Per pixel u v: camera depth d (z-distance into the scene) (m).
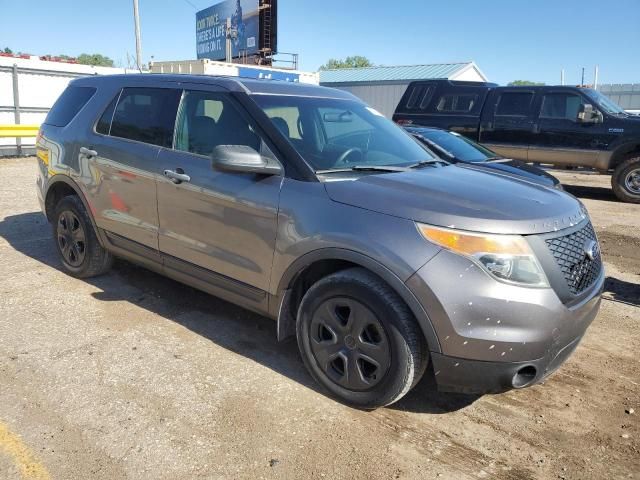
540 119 11.70
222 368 3.60
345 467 2.72
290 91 4.05
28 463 2.64
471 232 2.76
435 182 3.29
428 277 2.76
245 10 32.66
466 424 3.13
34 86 16.28
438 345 2.79
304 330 3.33
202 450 2.79
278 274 3.34
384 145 4.04
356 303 3.04
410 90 13.35
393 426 3.07
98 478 2.56
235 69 22.50
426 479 2.67
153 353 3.76
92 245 4.85
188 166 3.82
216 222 3.66
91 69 17.95
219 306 4.60
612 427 3.16
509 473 2.74
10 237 6.51
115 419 3.01
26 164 13.52
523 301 2.72
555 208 3.13
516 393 3.48
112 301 4.62
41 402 3.13
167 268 4.14
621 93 39.16
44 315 4.31
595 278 3.22
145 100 4.35
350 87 32.09
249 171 3.30
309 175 3.29
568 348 2.99
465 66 30.12
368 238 2.92
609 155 11.12
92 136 4.64
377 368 3.01
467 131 12.52
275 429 2.98
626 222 9.20
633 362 3.97
